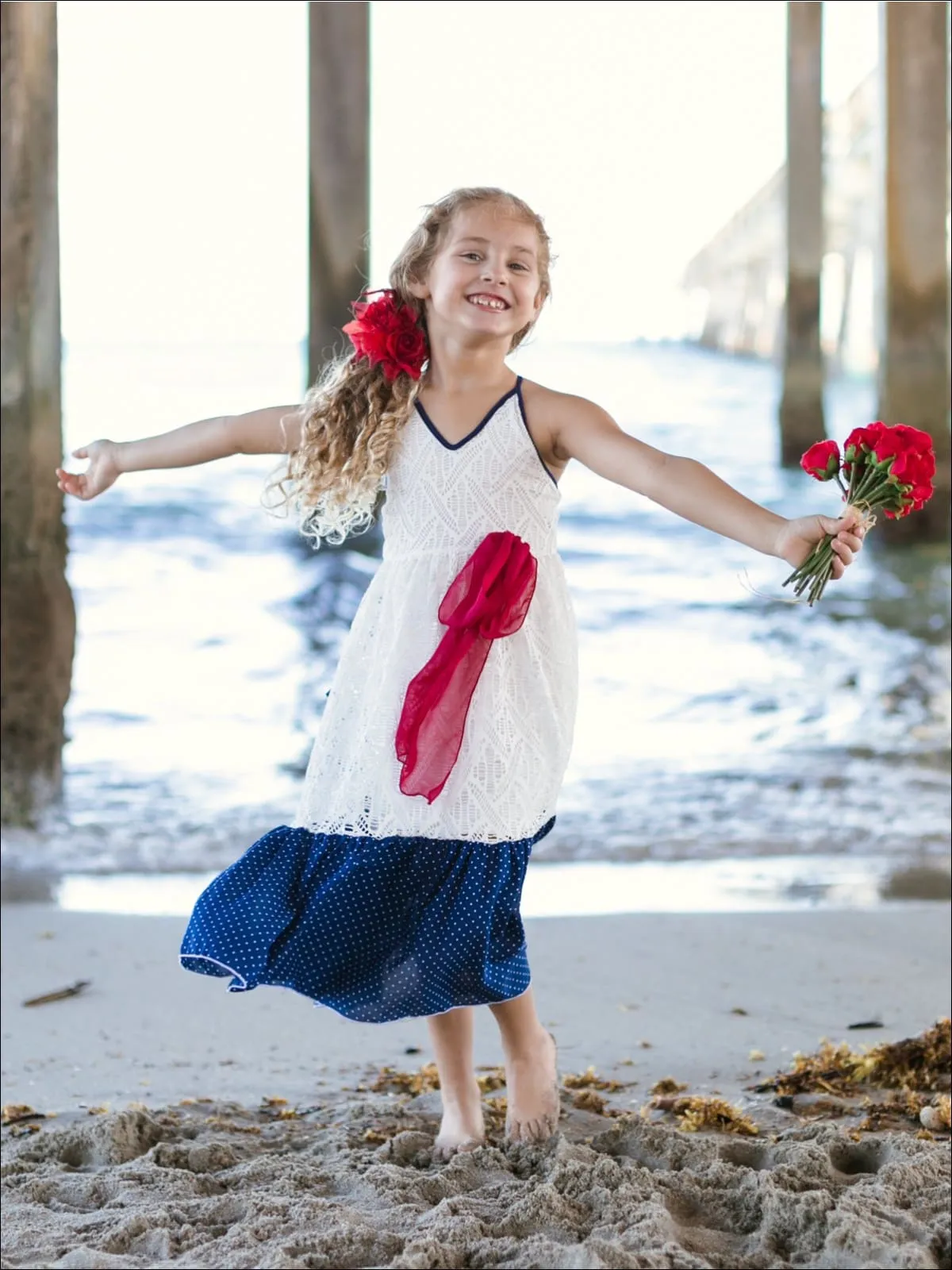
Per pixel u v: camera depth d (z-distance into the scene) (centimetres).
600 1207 237
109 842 639
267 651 1102
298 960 274
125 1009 418
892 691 954
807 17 1983
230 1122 315
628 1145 276
